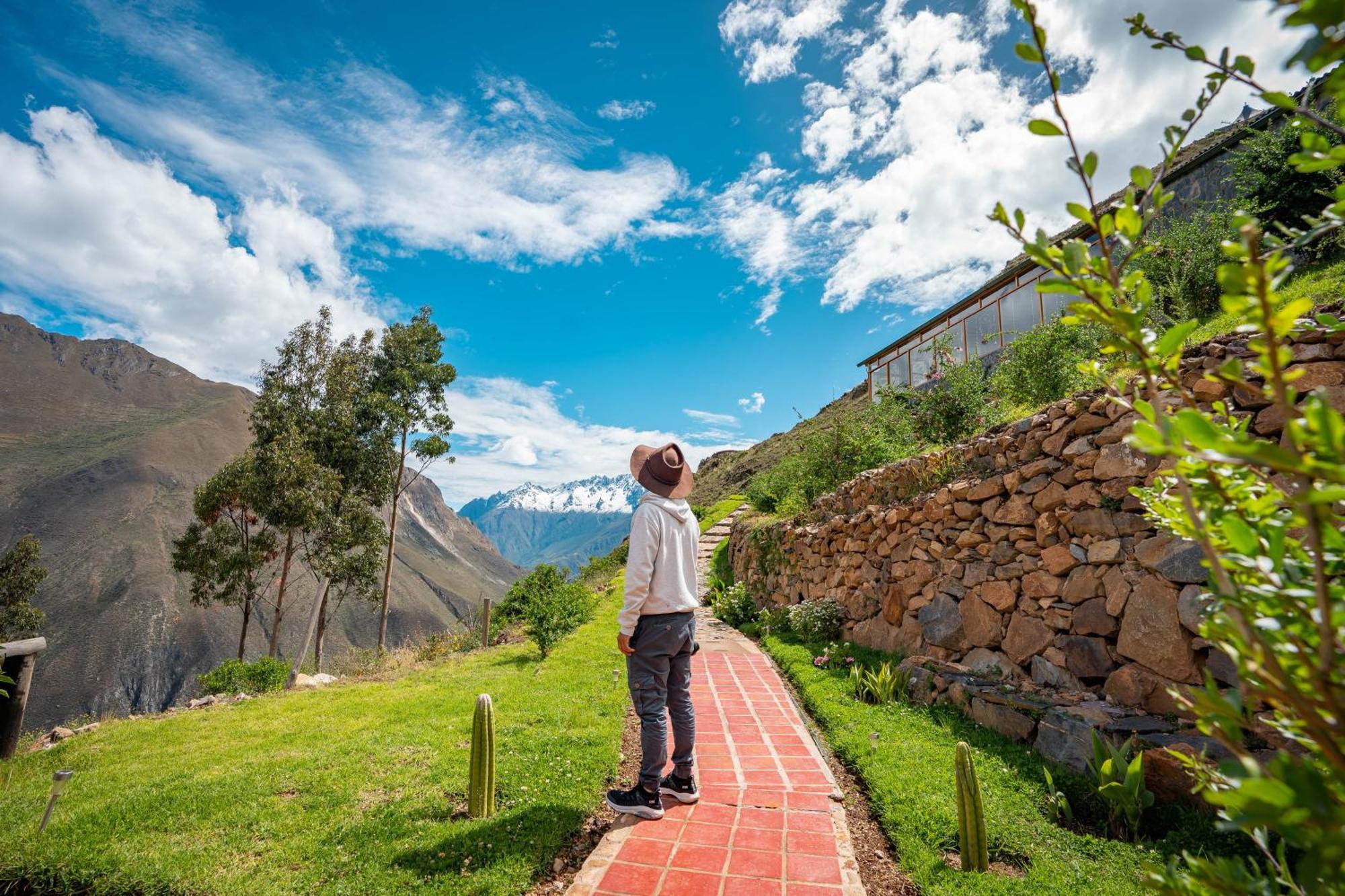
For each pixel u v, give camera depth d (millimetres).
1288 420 803
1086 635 4988
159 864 3293
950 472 7613
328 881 3172
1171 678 4230
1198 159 11641
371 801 4094
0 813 4055
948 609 6637
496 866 3232
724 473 46250
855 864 3266
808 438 14211
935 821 3625
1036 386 8320
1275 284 826
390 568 26281
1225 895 982
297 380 24422
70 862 3293
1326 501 730
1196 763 1615
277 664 13906
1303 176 7707
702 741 5168
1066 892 2941
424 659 12047
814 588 10305
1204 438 790
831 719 5480
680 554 3959
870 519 8625
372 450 25438
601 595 16547
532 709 6035
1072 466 5410
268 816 3896
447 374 27156
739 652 8797
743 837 3529
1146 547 4574
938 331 20797
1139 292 1119
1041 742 4480
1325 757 854
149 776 4871
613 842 3477
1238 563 1038
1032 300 16562
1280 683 898
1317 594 850
